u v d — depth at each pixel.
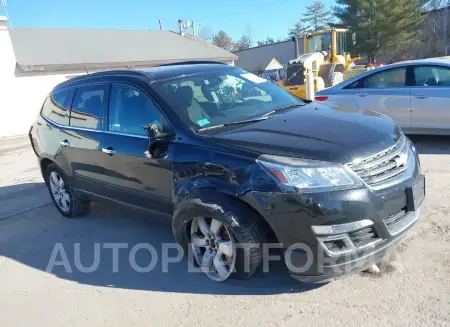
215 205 3.24
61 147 5.13
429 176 5.53
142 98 4.05
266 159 3.03
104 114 4.48
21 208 6.43
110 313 3.38
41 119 5.76
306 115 3.75
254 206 3.08
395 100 7.14
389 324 2.81
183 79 4.21
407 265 3.45
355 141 3.10
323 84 15.63
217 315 3.16
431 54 44.84
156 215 4.12
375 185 2.96
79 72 20.92
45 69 19.28
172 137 3.66
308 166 2.91
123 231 4.96
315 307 3.08
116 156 4.23
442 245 3.68
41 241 5.00
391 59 47.41
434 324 2.76
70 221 5.55
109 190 4.58
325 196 2.84
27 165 10.09
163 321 3.18
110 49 24.70
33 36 23.94
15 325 3.40
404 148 3.34
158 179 3.83
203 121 3.72
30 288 3.94
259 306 3.19
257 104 4.20
